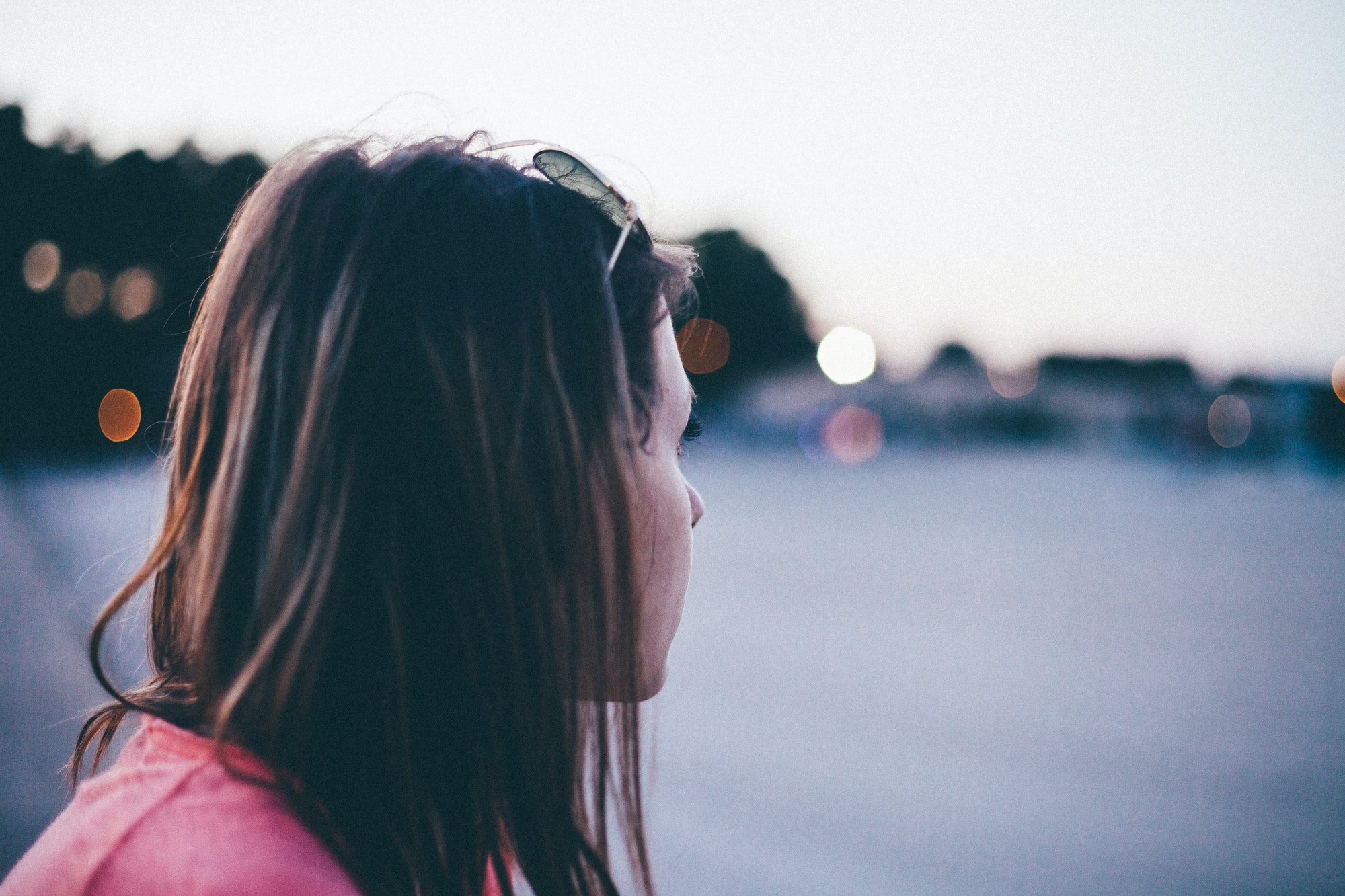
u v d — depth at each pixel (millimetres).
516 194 658
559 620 612
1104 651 7707
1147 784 4648
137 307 19719
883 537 16797
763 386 69375
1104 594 10578
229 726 525
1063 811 4293
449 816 612
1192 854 3871
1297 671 7016
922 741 5250
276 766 530
